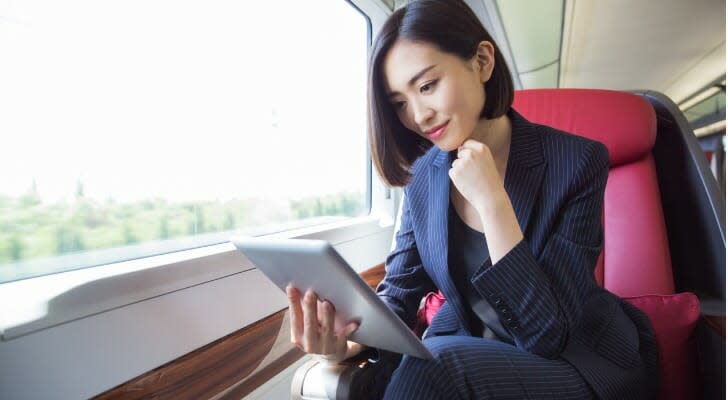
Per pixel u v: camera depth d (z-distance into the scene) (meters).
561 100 1.20
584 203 0.72
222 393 0.84
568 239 0.71
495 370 0.59
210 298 0.80
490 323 0.78
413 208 0.88
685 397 0.90
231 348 0.85
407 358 0.61
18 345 0.51
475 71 0.69
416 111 0.67
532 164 0.77
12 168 0.58
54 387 0.54
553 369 0.63
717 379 0.85
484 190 0.66
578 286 0.69
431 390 0.56
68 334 0.56
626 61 3.90
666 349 0.90
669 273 1.09
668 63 4.08
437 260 0.79
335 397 0.59
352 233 1.37
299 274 0.54
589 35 3.11
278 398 1.01
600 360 0.69
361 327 0.60
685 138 1.19
